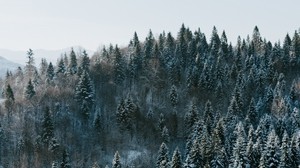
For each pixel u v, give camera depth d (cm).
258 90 14862
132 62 16125
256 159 9838
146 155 12181
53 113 13250
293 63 16712
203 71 15300
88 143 12556
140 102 14550
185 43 17812
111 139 12750
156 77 15462
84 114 13400
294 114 12338
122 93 15125
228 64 17212
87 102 13738
